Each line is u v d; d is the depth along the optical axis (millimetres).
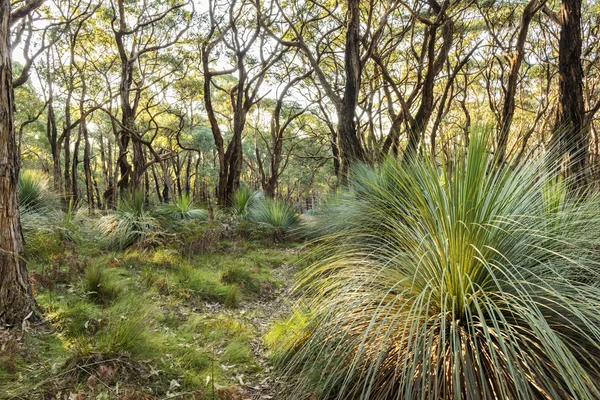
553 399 1904
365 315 2619
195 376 2965
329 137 24391
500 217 2412
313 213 10898
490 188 2498
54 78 16062
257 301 5254
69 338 3182
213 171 34375
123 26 14039
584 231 2750
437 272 2535
